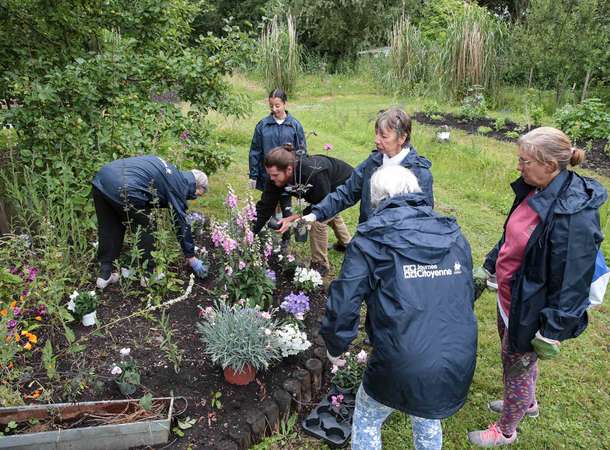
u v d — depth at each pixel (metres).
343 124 9.96
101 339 3.24
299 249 4.53
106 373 2.94
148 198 3.64
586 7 11.05
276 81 13.80
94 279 3.90
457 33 12.51
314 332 3.46
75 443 2.46
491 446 2.80
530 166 2.16
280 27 14.55
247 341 2.84
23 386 2.82
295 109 11.82
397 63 14.09
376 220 2.11
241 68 5.60
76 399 2.73
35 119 4.29
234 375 2.88
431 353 2.02
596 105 9.45
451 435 2.89
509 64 12.54
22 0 5.07
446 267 2.10
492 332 3.85
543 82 12.93
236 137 8.70
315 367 3.04
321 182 3.66
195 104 5.62
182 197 3.79
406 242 2.04
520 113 11.58
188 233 3.84
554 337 2.18
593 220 2.08
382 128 2.88
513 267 2.45
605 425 2.99
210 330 2.96
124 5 5.47
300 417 2.91
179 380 2.93
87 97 4.52
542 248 2.16
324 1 18.34
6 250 3.55
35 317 3.34
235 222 3.54
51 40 5.40
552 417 3.05
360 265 2.08
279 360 3.12
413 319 2.03
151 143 4.93
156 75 5.30
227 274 3.45
